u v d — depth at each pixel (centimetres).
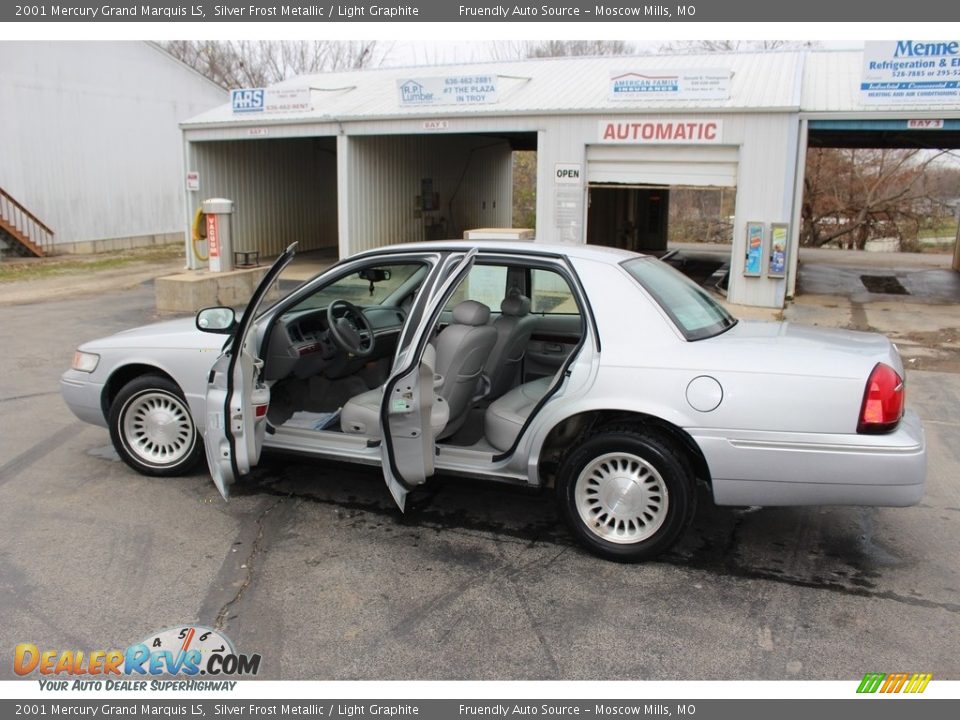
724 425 374
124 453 515
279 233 2312
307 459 457
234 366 409
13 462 546
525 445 412
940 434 648
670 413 380
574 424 420
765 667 319
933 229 3234
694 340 394
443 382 434
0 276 1805
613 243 2359
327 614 354
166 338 500
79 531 435
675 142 1366
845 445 360
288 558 407
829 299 1447
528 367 523
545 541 432
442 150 2228
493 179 2681
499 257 425
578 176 1448
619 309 401
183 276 1316
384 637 337
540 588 379
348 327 509
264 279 399
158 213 2712
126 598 365
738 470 376
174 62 2703
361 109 1742
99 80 2411
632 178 1427
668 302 411
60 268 1986
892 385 363
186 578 384
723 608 363
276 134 1778
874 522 463
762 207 1325
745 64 1742
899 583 389
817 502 372
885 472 357
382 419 400
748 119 1310
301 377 507
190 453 506
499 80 1773
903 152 2944
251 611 355
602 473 406
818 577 394
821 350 384
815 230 3131
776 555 419
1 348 978
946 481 536
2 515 455
